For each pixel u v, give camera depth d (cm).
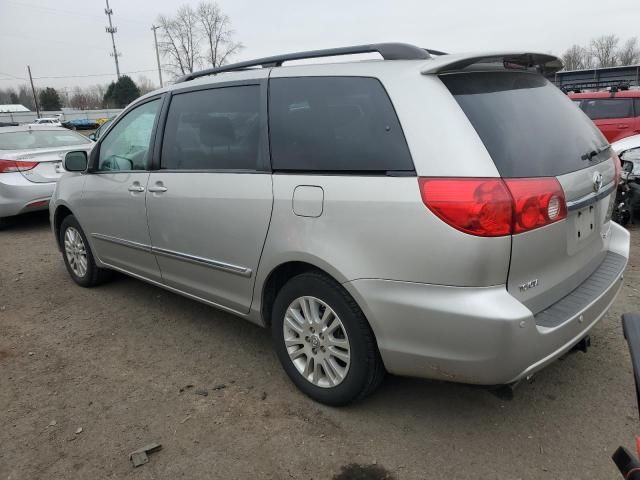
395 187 229
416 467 240
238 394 302
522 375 221
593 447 249
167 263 364
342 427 269
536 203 217
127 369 336
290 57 291
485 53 240
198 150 329
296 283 276
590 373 309
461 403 286
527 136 235
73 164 429
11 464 250
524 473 234
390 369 248
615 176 297
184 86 349
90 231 443
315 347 279
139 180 369
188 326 396
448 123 223
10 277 534
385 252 233
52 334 391
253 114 297
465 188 212
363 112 249
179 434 268
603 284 268
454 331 220
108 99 7806
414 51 250
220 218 307
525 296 226
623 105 997
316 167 262
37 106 7212
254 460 248
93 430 273
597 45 6650
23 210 729
